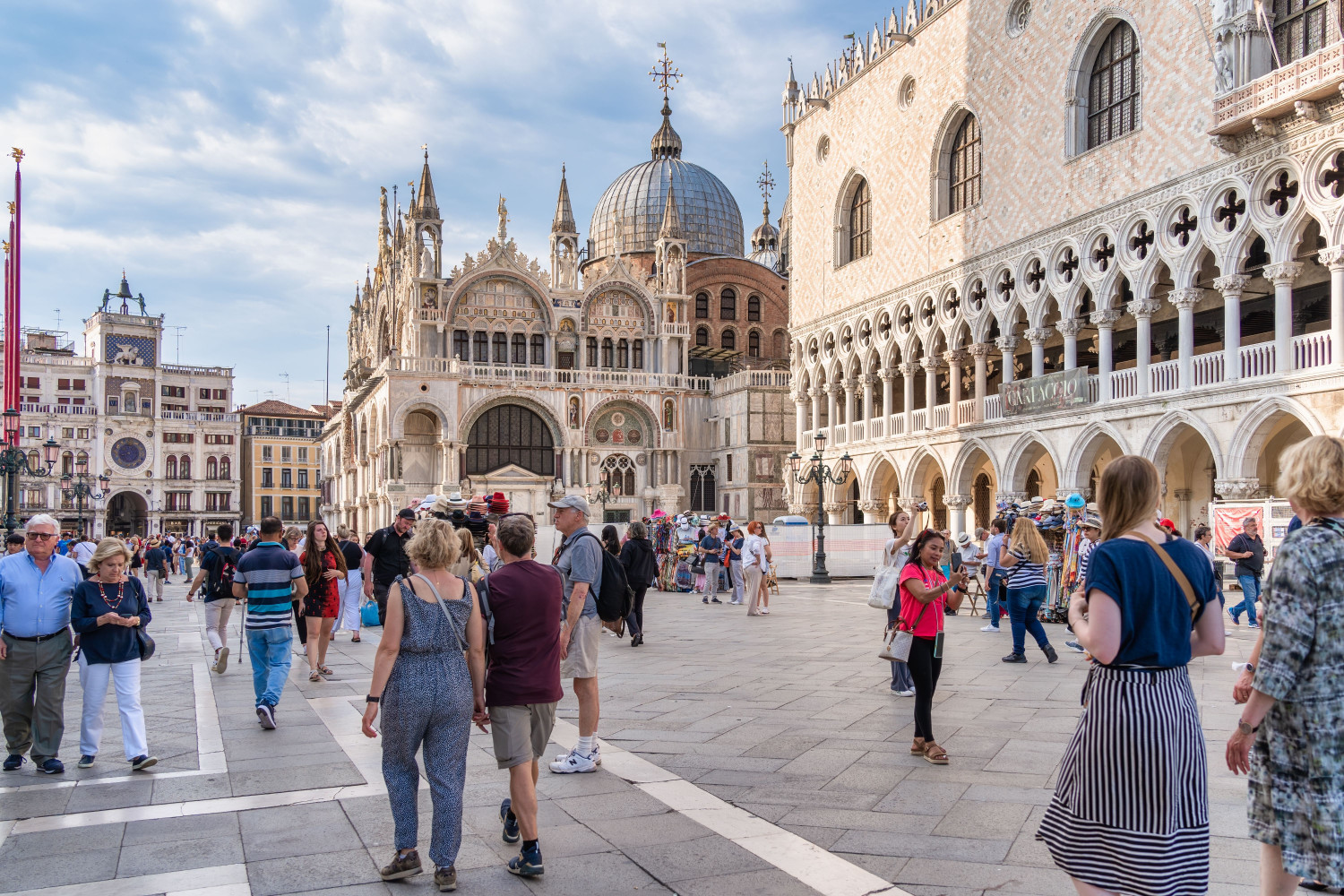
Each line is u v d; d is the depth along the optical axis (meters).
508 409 72.94
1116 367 45.19
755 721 13.11
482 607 8.19
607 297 76.62
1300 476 5.71
